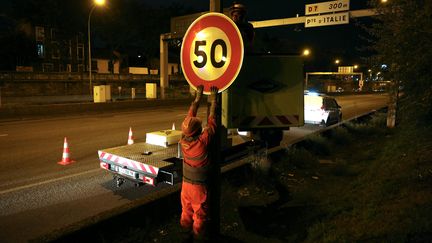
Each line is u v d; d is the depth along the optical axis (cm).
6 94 3622
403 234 359
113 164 631
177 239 448
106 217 437
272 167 739
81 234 406
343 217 472
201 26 378
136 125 1553
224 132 636
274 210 554
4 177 732
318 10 2181
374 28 942
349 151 1031
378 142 1120
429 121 852
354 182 649
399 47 762
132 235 447
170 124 1608
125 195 642
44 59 5138
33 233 486
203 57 379
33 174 758
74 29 5219
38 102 2919
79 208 577
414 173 579
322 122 1591
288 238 457
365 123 1439
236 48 359
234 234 471
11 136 1212
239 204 575
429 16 687
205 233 386
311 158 855
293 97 500
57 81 4041
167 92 3250
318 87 7188
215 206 396
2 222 517
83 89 4306
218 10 387
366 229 407
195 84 389
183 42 393
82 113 2047
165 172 568
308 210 541
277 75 492
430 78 707
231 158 661
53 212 558
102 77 4622
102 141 1145
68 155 864
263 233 474
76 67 5531
